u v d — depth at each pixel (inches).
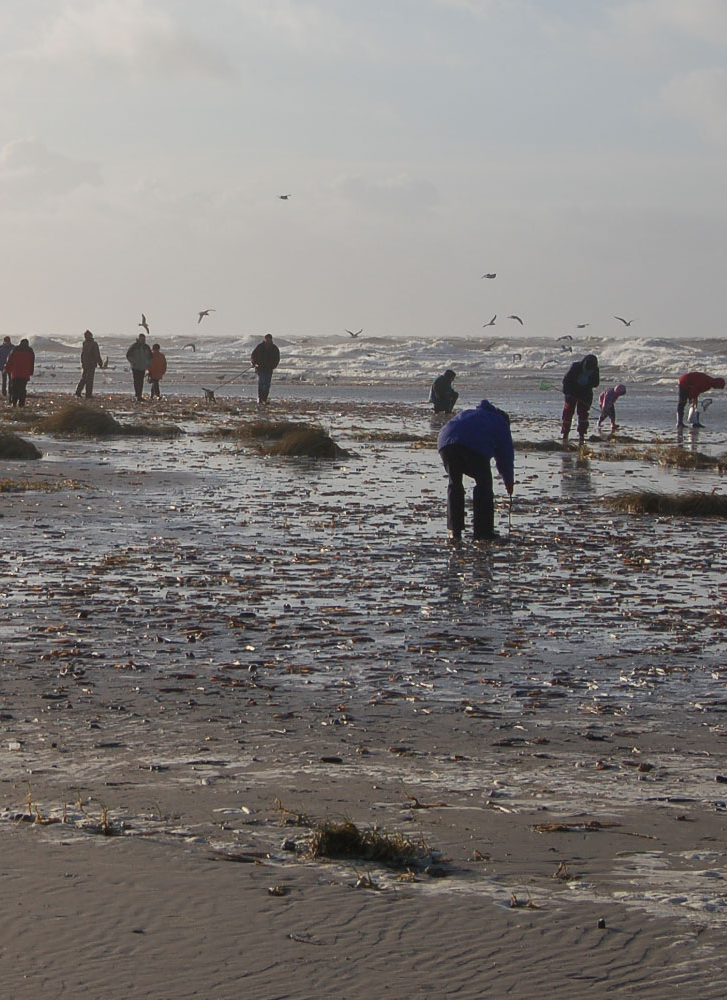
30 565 563.2
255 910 201.0
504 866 224.2
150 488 870.4
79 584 519.8
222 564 577.3
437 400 1795.0
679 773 287.3
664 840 240.4
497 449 674.2
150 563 575.8
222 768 283.3
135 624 445.4
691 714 342.3
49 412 1614.2
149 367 2037.4
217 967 181.0
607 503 825.5
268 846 231.8
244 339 5477.4
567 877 218.8
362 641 425.1
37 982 174.6
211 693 354.0
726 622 467.5
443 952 187.6
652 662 403.2
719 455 1203.9
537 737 316.5
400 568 577.9
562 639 435.5
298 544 643.5
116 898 203.9
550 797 267.1
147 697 347.9
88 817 245.6
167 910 199.9
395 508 792.3
